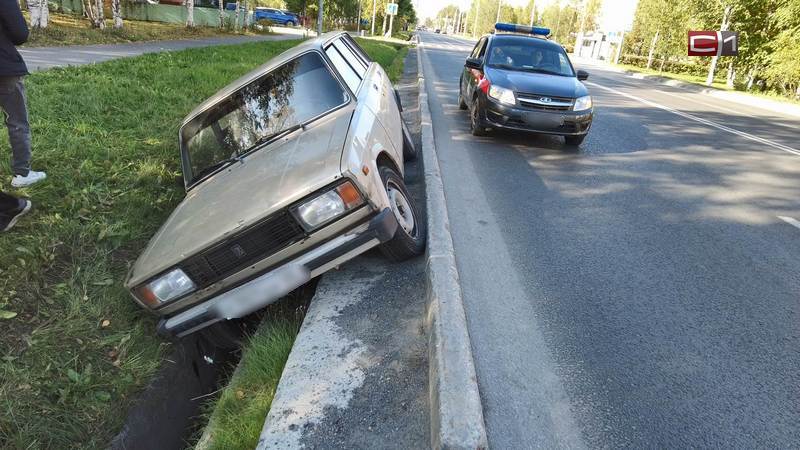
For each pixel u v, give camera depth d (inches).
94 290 139.0
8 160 190.9
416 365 108.4
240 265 117.1
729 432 92.8
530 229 181.2
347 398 101.3
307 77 161.8
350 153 123.9
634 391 102.6
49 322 126.5
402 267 147.4
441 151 283.7
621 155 292.4
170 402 124.0
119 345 124.6
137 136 243.9
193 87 365.4
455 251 161.5
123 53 528.4
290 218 115.6
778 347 117.3
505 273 148.6
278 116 155.3
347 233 119.6
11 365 111.2
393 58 863.7
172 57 502.0
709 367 110.0
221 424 106.0
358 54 224.7
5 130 216.8
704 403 99.7
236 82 174.2
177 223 130.1
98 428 106.9
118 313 132.2
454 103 448.8
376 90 191.5
